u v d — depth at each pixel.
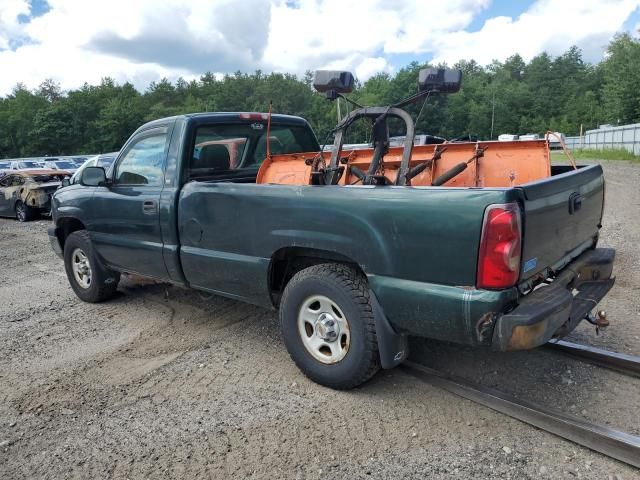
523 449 2.89
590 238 3.97
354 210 3.26
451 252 2.87
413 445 2.98
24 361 4.45
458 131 88.38
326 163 4.55
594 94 85.19
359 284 3.38
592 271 3.68
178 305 5.70
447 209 2.87
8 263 8.86
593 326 4.46
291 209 3.59
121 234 5.12
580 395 3.39
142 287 6.46
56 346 4.75
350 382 3.49
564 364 3.83
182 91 108.69
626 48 49.53
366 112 3.84
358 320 3.33
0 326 5.40
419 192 3.00
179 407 3.54
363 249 3.24
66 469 2.96
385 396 3.53
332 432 3.15
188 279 4.53
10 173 15.31
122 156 5.16
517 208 2.74
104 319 5.40
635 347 4.03
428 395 3.51
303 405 3.47
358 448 2.98
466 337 2.90
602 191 4.14
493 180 4.25
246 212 3.88
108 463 2.98
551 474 2.68
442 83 3.52
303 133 5.89
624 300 5.09
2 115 91.00
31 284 7.21
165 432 3.26
